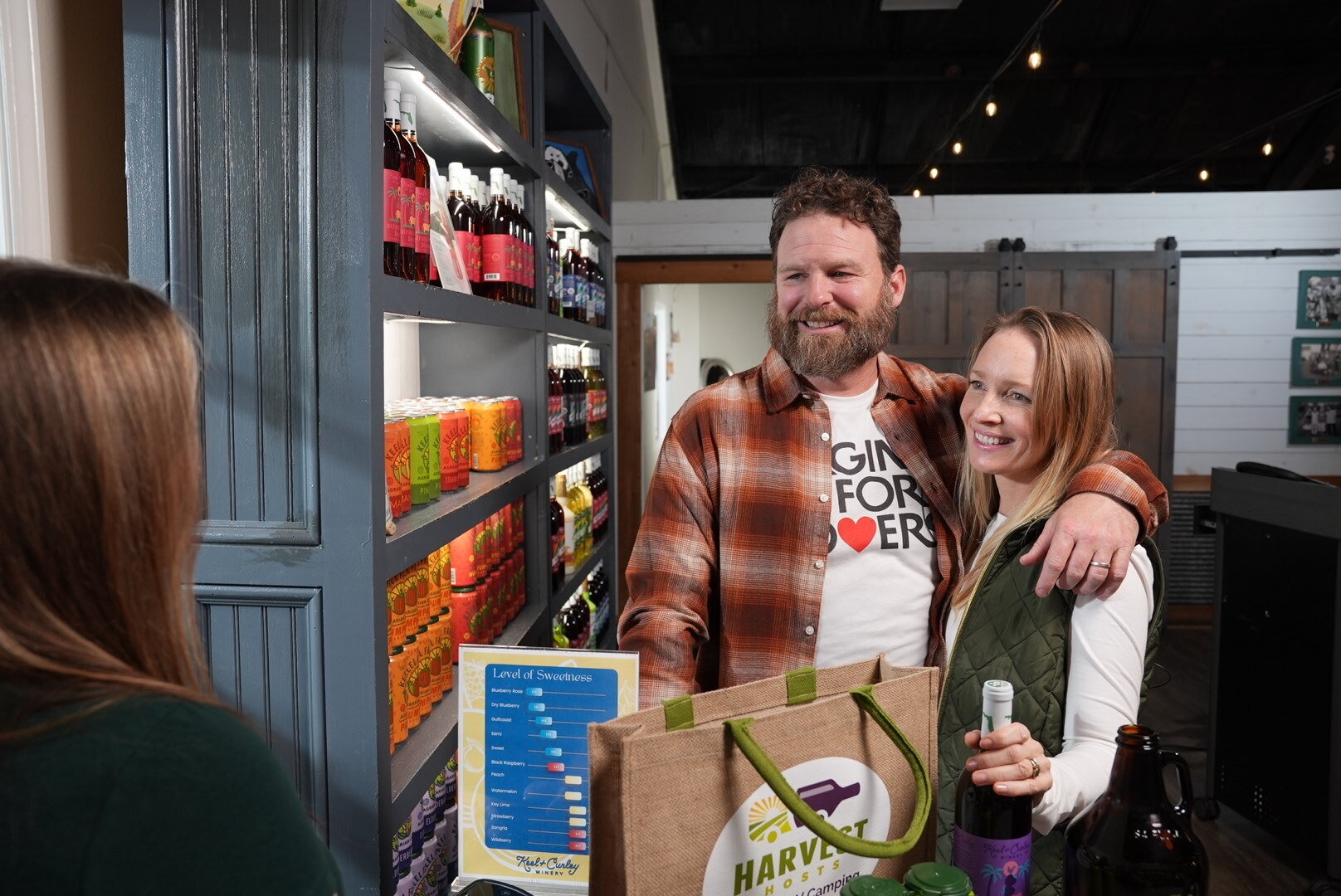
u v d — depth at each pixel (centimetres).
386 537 145
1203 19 855
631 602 184
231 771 65
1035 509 148
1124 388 646
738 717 102
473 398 249
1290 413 673
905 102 1050
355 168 137
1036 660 138
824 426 188
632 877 92
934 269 644
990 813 112
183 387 71
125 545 66
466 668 136
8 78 140
